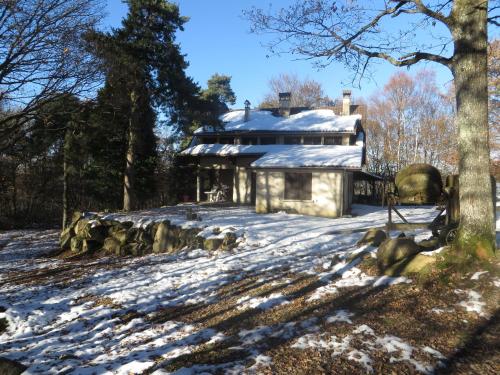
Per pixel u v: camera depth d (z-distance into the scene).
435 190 9.65
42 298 9.09
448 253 6.87
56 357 5.59
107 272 11.39
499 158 26.05
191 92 22.02
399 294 6.38
